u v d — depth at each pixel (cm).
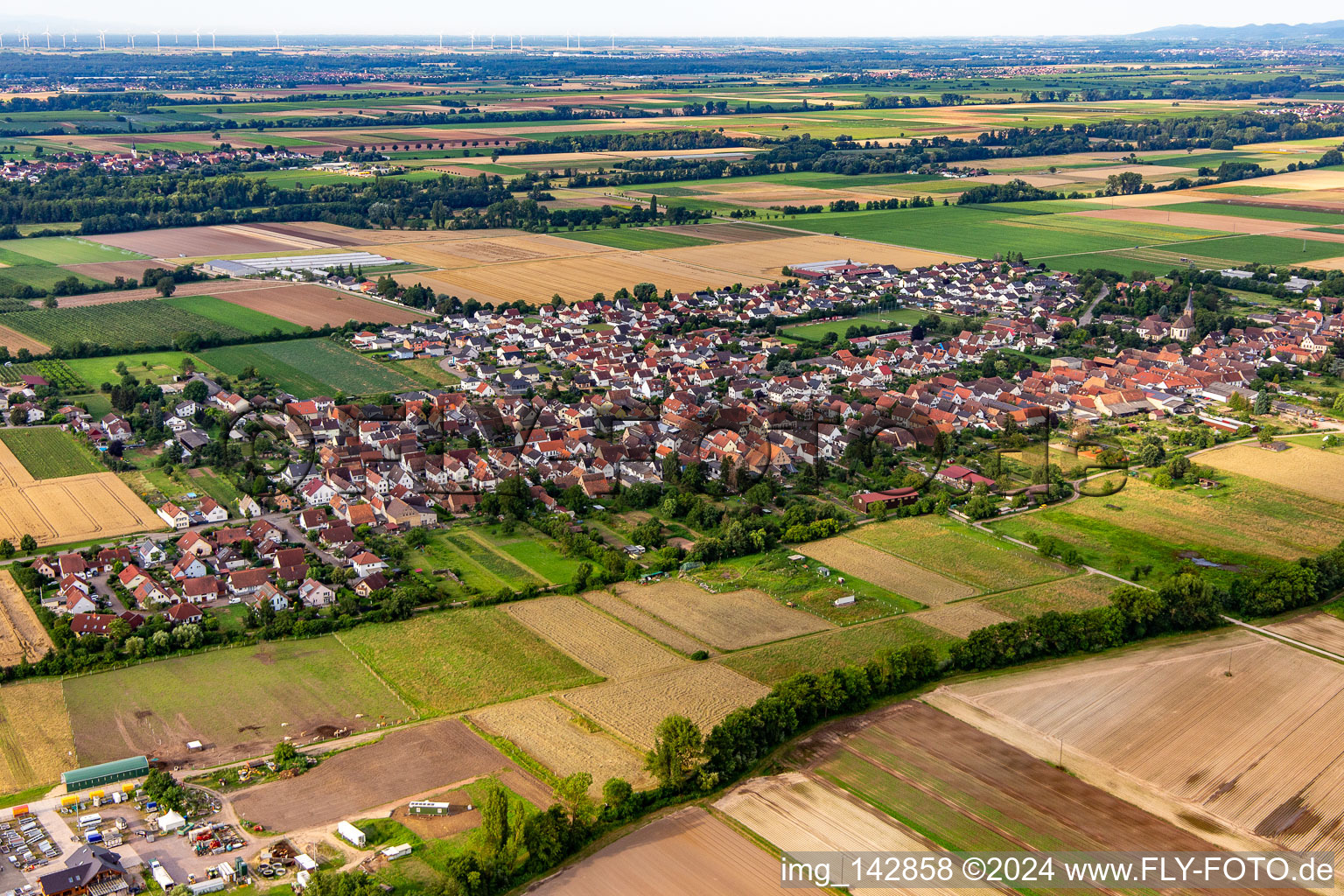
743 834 14250
